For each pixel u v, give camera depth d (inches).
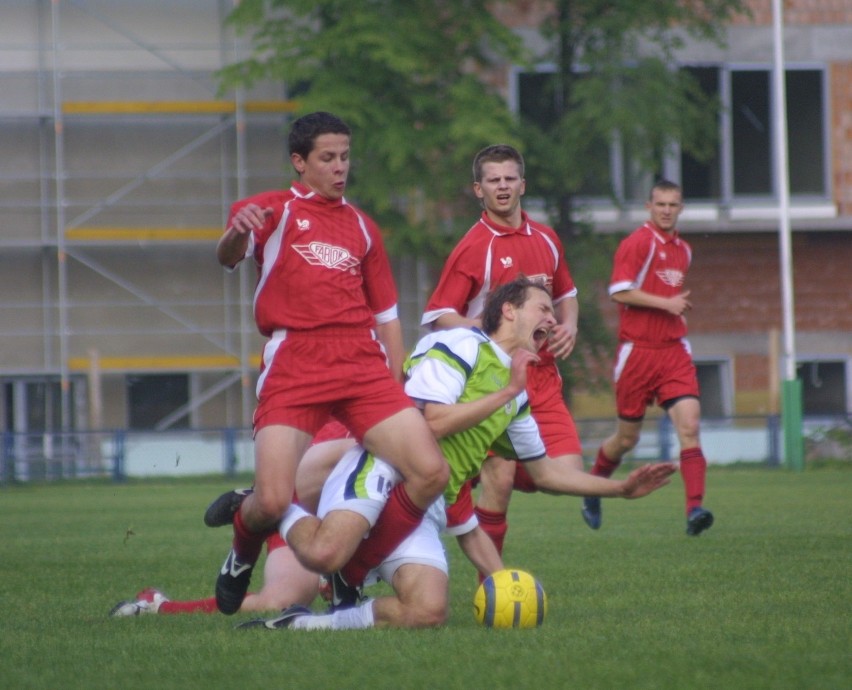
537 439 837.8
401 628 759.7
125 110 4106.8
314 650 682.2
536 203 4067.4
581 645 691.4
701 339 4239.7
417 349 836.0
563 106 4092.0
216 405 4153.5
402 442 768.9
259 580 1128.2
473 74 3846.0
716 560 1159.6
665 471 750.5
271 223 820.6
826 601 878.4
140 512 2079.2
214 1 4200.3
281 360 809.5
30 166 4168.3
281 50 3754.9
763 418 3417.8
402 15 3769.7
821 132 4311.0
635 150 3841.0
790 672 605.6
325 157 825.5
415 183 3794.3
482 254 1056.8
